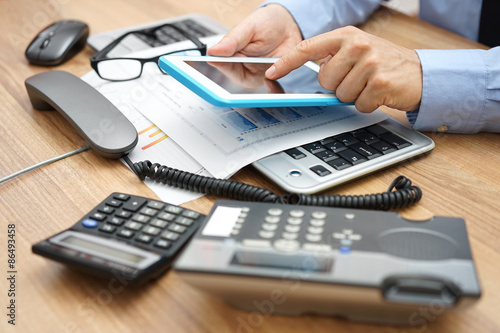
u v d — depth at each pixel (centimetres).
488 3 96
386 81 59
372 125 63
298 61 63
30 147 61
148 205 48
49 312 40
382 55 60
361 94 62
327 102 61
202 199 52
